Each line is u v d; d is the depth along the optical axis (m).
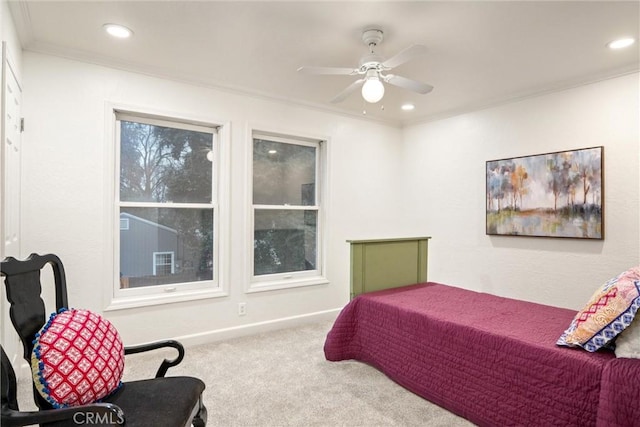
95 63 2.85
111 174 2.93
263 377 2.66
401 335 2.56
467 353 2.14
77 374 1.38
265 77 3.27
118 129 3.04
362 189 4.46
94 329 1.54
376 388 2.52
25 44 2.55
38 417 1.18
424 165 4.59
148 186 3.20
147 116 3.15
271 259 3.90
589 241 3.19
